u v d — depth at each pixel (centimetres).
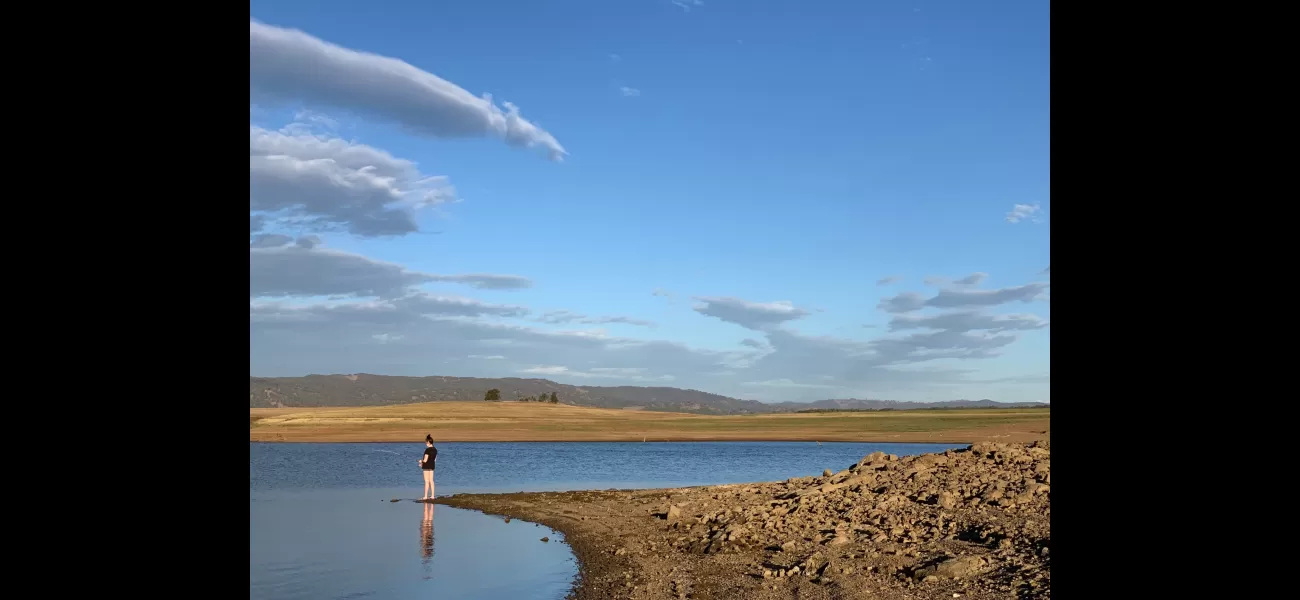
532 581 1063
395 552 1297
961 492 1334
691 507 1591
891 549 1059
